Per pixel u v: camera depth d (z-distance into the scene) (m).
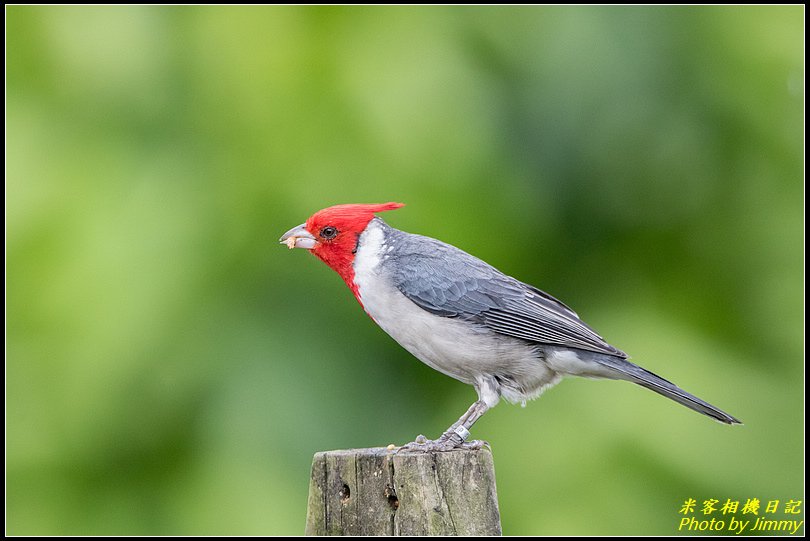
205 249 11.34
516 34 12.03
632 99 12.37
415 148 11.34
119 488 11.40
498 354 9.63
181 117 11.74
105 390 11.13
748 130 12.59
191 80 11.80
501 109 12.08
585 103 12.28
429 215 11.43
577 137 12.38
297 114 11.40
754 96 12.45
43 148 11.52
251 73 11.53
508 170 11.95
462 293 9.60
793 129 12.47
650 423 10.93
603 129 12.41
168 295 11.16
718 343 11.94
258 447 11.13
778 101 12.43
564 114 12.30
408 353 11.90
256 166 11.39
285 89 11.45
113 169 11.48
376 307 9.84
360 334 11.83
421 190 11.38
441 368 9.96
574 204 12.63
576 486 10.83
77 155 11.52
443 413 11.73
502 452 11.19
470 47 11.97
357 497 7.54
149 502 11.32
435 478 7.46
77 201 11.30
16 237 11.21
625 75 12.25
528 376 9.79
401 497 7.45
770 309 12.49
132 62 11.70
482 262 9.90
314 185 11.34
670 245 12.80
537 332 9.57
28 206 11.27
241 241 11.38
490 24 12.02
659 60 12.34
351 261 9.90
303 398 11.43
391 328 9.88
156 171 11.54
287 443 11.23
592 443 10.95
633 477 10.86
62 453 11.27
